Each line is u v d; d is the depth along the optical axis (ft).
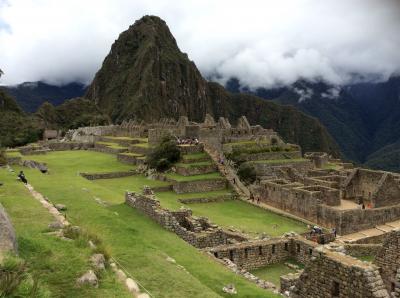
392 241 54.54
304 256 82.02
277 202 173.37
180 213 91.56
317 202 149.28
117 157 255.70
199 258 67.31
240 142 266.77
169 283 50.44
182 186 190.08
